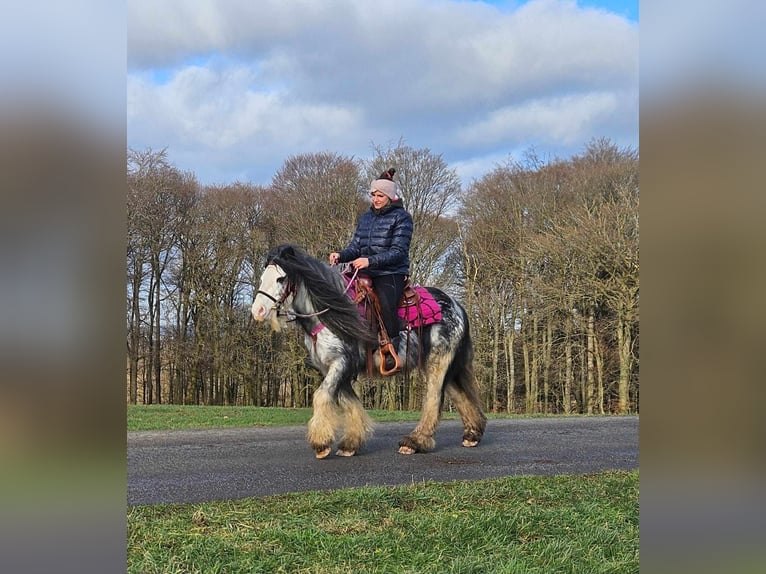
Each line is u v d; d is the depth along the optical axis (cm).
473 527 387
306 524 392
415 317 682
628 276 1823
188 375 2141
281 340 2045
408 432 870
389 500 446
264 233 2047
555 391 2162
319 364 661
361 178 1914
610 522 407
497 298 2073
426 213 1919
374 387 2048
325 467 593
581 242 1867
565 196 1988
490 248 2023
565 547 361
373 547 357
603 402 2014
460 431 881
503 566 333
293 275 636
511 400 2108
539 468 605
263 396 2162
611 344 2002
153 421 983
